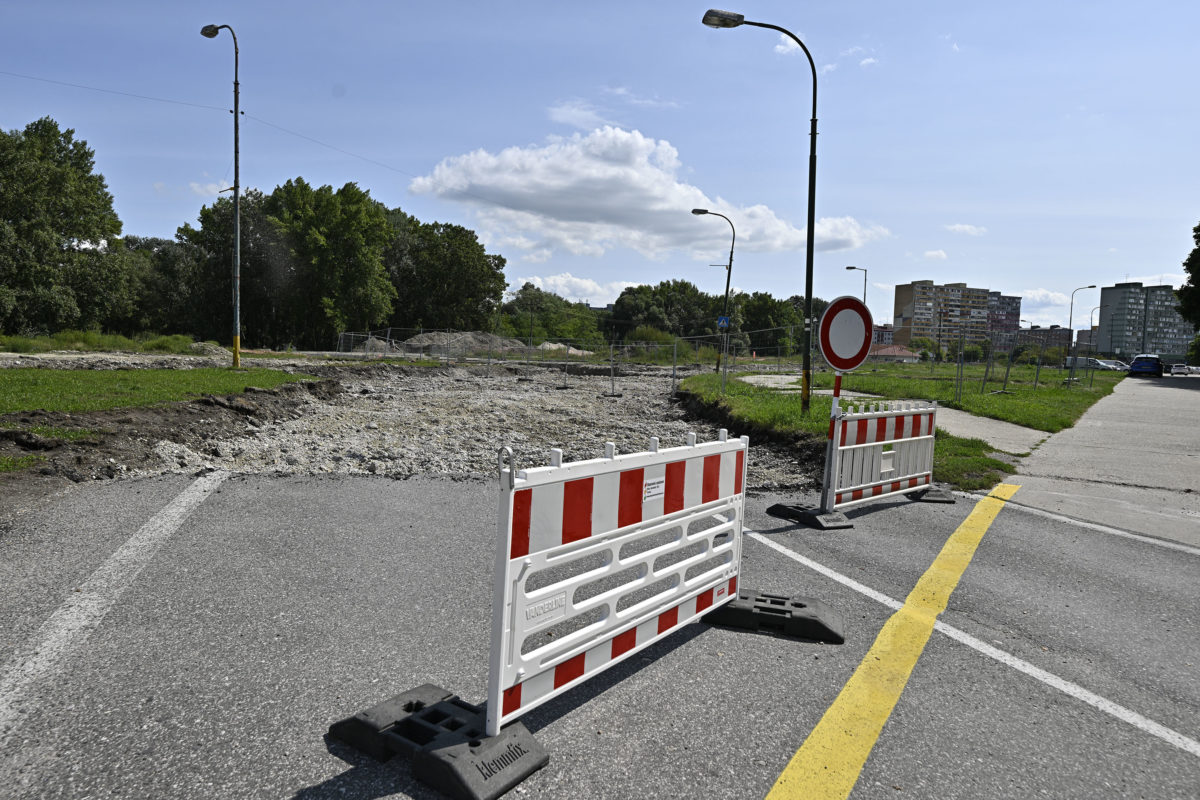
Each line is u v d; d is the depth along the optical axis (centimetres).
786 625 412
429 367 3506
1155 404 2212
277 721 301
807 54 1363
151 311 6669
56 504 641
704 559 406
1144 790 274
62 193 4962
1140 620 454
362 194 6512
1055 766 288
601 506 321
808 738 302
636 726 307
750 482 902
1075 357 3127
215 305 6606
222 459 922
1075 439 1301
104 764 267
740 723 312
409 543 564
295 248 6350
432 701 306
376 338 5044
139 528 578
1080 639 420
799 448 1115
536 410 1850
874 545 614
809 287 1397
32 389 1252
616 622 341
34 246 4584
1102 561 580
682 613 390
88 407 1066
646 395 2456
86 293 5141
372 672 347
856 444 710
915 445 797
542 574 515
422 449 1084
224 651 365
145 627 391
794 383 2672
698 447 390
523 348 5053
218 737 288
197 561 504
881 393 2241
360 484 786
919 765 285
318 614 416
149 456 859
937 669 374
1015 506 775
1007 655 394
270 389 1666
